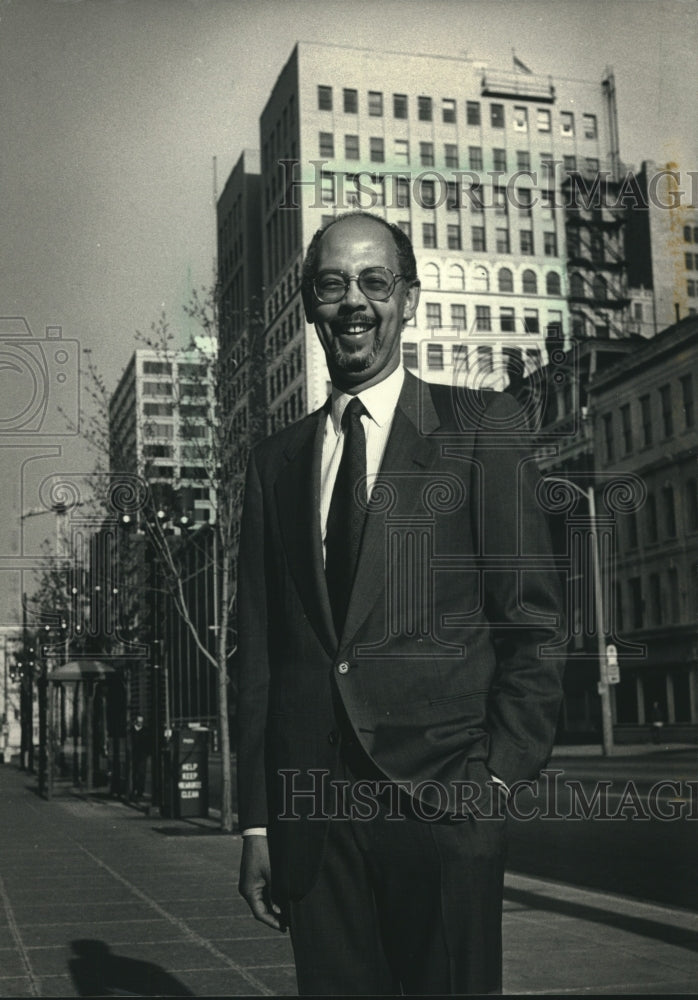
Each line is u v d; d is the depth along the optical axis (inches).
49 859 439.2
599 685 542.0
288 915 107.7
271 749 108.3
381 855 101.7
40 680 956.6
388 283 111.7
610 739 630.5
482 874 101.3
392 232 114.7
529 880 361.7
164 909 306.5
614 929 270.5
